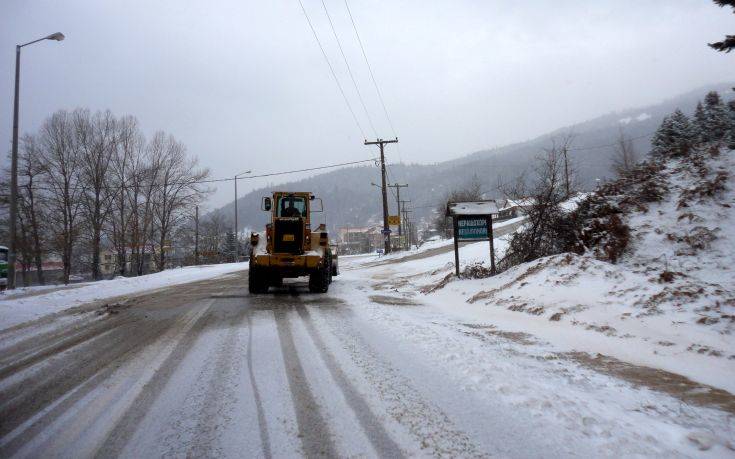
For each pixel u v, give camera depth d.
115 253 45.34
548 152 12.64
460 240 11.80
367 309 8.40
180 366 4.75
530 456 2.78
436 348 5.29
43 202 34.38
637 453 2.82
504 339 5.96
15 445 3.01
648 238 9.30
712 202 9.58
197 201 41.81
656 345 5.17
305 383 4.15
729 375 4.27
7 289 15.48
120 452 2.89
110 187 36.66
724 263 7.73
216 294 11.44
